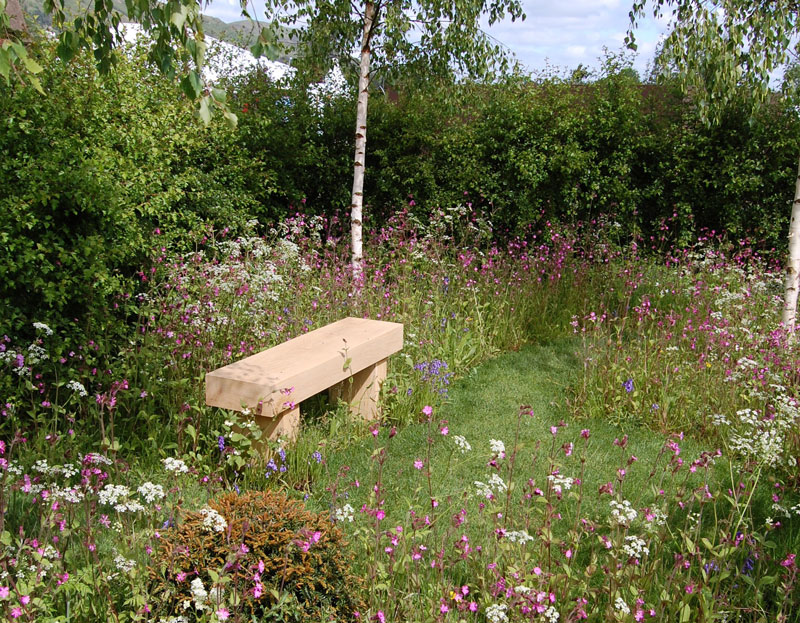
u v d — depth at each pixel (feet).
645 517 10.41
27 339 15.47
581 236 31.17
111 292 17.22
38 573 8.18
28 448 13.52
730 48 22.03
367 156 33.71
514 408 18.26
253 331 17.62
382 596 9.56
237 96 32.37
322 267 24.31
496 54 28.50
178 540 8.79
